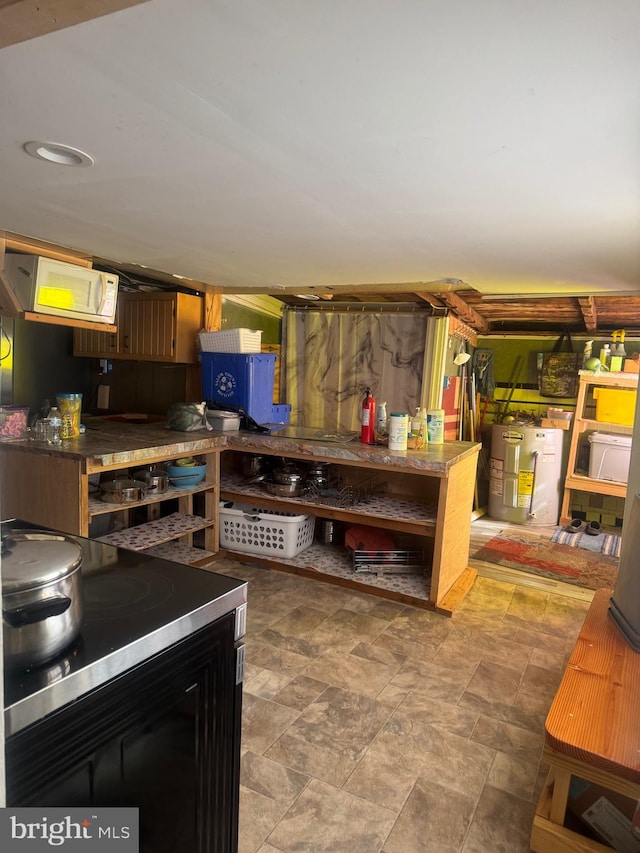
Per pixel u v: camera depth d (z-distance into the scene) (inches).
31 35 34.7
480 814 69.1
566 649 110.3
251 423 149.9
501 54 38.9
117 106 49.8
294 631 112.3
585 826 65.4
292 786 72.2
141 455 114.9
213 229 94.2
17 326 145.6
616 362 193.6
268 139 55.9
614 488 192.9
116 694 39.2
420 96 45.6
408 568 137.0
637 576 81.4
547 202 71.2
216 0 34.0
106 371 173.0
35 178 70.5
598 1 32.6
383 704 90.1
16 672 35.7
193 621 45.4
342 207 78.7
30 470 111.8
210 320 161.2
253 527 144.2
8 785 32.6
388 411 191.2
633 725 61.9
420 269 122.0
